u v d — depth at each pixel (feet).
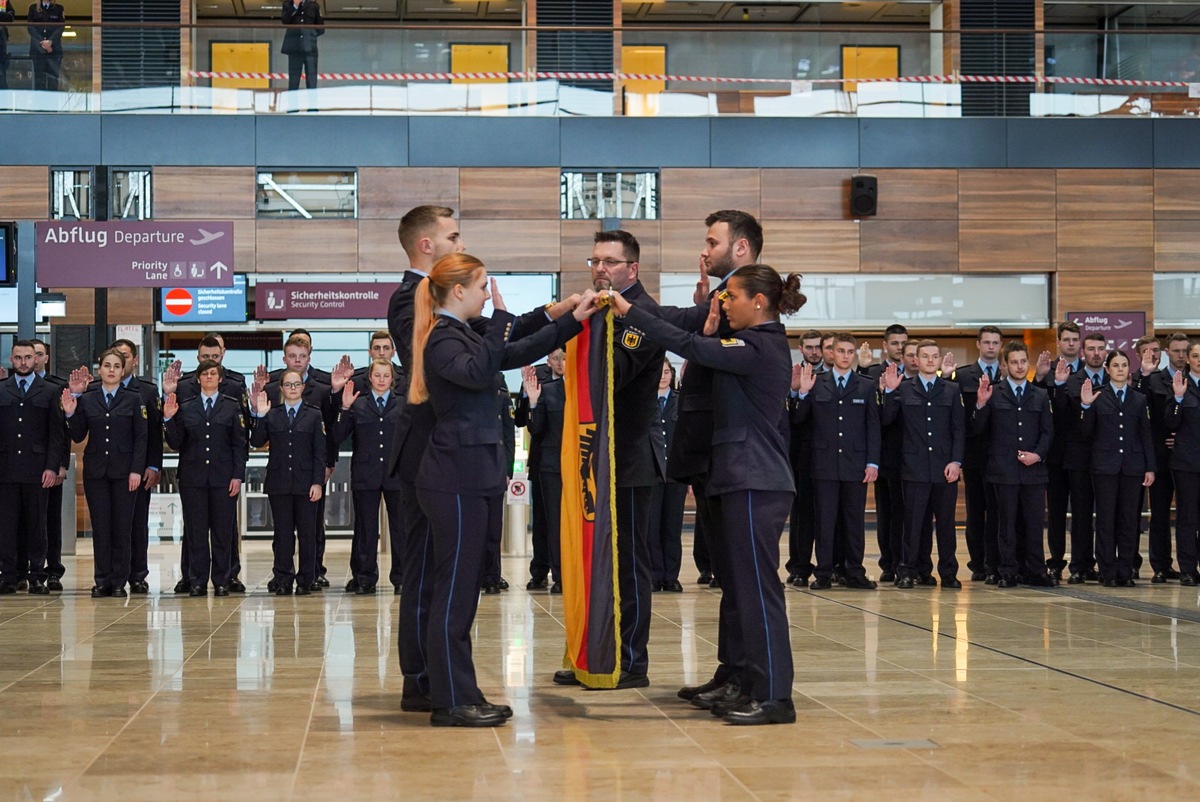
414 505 15.92
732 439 15.31
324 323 52.08
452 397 15.16
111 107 51.21
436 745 13.85
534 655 20.59
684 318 17.49
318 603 28.19
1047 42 54.24
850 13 63.72
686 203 53.21
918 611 26.21
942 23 60.18
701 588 31.63
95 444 30.07
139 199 51.37
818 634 22.71
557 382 30.68
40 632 23.39
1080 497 32.55
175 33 51.39
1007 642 21.68
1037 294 54.65
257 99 51.85
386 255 52.21
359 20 63.41
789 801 11.47
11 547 31.30
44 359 31.94
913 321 54.03
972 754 13.35
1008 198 54.19
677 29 53.26
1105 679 17.99
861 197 52.65
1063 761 13.02
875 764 12.91
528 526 49.01
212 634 23.02
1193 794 11.72
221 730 14.67
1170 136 54.54
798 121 53.62
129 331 51.24
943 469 31.19
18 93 50.98
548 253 52.75
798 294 15.89
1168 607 26.86
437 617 15.06
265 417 30.53
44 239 37.09
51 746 13.79
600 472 16.69
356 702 16.48
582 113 52.95
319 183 52.24
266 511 50.75
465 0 61.52
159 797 11.62
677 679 18.38
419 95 52.37
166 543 48.65
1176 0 58.90
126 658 20.21
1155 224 54.49
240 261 51.72
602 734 14.47
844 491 31.09
